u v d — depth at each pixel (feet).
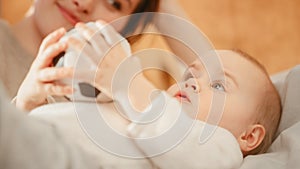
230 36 6.93
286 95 3.51
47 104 2.68
